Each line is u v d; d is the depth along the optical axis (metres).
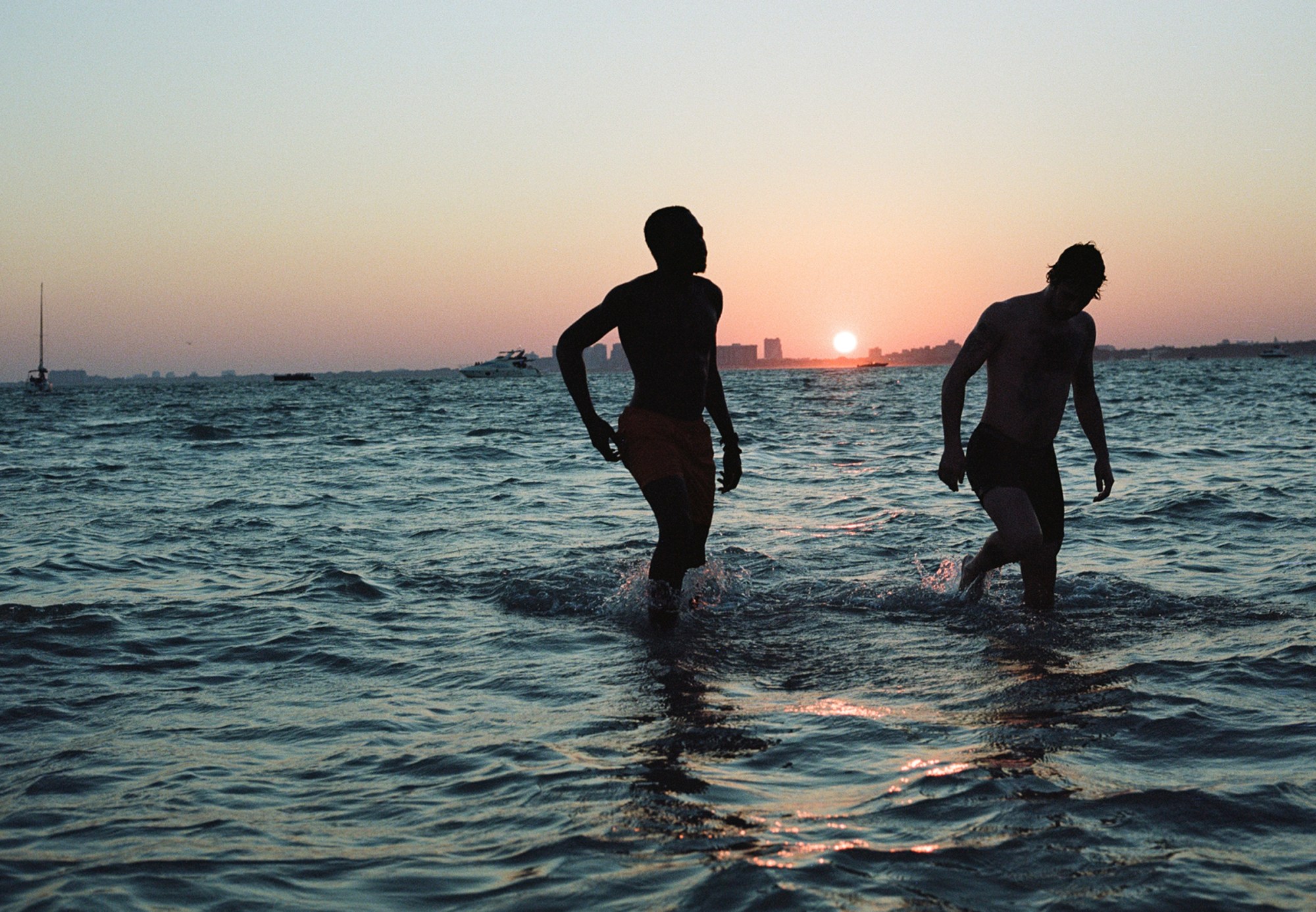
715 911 2.03
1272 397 33.34
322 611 5.23
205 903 2.12
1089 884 2.13
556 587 5.75
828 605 5.36
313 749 3.15
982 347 5.21
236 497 10.39
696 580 5.69
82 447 18.42
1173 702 3.43
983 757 2.94
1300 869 2.20
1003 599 5.40
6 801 2.74
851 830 2.43
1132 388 46.03
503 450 16.56
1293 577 5.67
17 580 5.99
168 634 4.74
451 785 2.81
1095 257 4.95
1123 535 7.35
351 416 32.22
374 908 2.09
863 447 16.31
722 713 3.47
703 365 5.37
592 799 2.67
